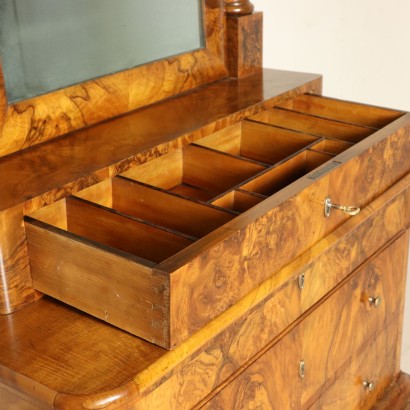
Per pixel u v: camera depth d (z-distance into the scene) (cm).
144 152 124
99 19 137
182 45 158
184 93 159
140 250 112
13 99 124
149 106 150
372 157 137
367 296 159
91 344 101
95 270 101
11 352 101
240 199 123
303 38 228
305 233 123
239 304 109
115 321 103
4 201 105
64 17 130
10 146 123
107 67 141
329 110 165
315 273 133
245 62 170
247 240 107
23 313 109
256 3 203
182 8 155
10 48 122
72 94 133
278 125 164
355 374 165
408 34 288
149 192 124
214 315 105
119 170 120
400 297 179
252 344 120
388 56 279
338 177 128
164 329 97
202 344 103
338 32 244
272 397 131
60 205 117
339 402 161
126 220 112
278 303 124
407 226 169
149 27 148
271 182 133
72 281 105
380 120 158
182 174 150
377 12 262
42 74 128
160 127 137
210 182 146
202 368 109
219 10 162
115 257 98
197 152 145
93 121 138
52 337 103
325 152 139
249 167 138
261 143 157
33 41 126
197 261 97
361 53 261
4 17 120
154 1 147
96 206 114
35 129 126
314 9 229
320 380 149
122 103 143
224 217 114
